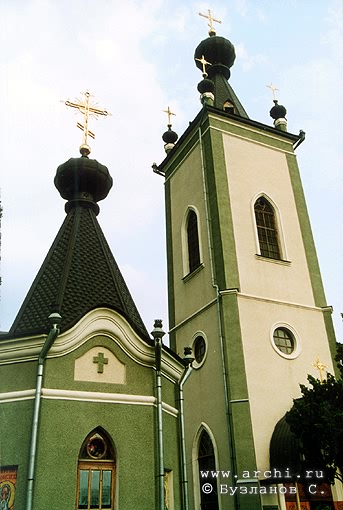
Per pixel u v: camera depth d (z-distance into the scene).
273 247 20.14
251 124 22.53
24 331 8.91
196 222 21.20
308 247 20.72
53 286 10.30
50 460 8.09
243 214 19.91
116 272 11.56
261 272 18.86
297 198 21.97
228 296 17.62
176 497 9.59
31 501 7.64
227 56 28.03
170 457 9.76
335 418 12.73
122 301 10.61
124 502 8.44
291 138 23.55
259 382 16.44
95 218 12.41
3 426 8.37
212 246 19.20
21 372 8.75
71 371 8.93
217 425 16.30
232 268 18.28
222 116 22.05
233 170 20.88
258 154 22.12
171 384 10.75
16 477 7.96
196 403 17.62
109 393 9.09
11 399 8.54
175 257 22.08
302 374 17.34
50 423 8.34
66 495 8.00
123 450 8.80
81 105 14.20
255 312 17.75
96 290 10.47
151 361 9.86
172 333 20.42
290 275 19.47
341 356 14.99
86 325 9.30
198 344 18.77
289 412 13.73
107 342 9.52
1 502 7.85
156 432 9.30
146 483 8.77
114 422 8.92
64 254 11.01
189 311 19.81
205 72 25.56
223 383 16.50
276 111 24.70
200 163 21.67
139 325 10.86
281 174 22.27
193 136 22.78
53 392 8.55
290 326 18.14
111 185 13.59
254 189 20.89
